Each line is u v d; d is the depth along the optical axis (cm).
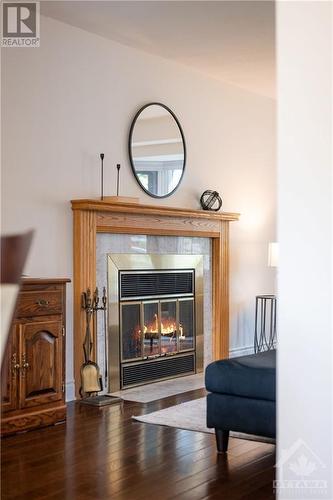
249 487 304
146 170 562
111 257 524
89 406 470
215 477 318
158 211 545
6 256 92
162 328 577
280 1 191
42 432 398
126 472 324
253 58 582
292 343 190
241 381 343
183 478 316
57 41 484
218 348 637
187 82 611
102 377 515
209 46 548
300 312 188
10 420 390
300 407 188
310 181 187
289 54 190
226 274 647
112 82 531
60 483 308
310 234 187
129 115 547
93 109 514
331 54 183
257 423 338
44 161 475
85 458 346
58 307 422
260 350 705
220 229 639
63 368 425
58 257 483
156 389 535
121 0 443
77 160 501
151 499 288
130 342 543
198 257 621
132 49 550
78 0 443
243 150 688
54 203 481
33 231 94
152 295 566
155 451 359
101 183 520
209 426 356
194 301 616
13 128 454
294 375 190
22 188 459
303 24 187
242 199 686
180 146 600
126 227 526
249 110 697
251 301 699
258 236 710
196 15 473
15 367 393
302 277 188
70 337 492
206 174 635
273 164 735
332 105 183
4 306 93
